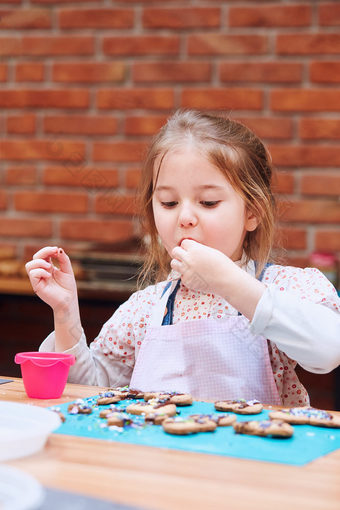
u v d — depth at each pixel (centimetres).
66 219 330
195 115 152
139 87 328
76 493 68
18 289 287
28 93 334
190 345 143
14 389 127
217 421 97
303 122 316
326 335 125
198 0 321
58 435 91
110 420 96
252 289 125
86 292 276
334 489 72
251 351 142
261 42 317
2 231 335
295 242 316
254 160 154
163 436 91
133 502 67
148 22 325
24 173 334
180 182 139
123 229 324
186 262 126
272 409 110
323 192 315
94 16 329
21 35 334
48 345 147
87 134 331
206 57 322
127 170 327
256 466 79
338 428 97
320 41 313
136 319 159
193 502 67
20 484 67
